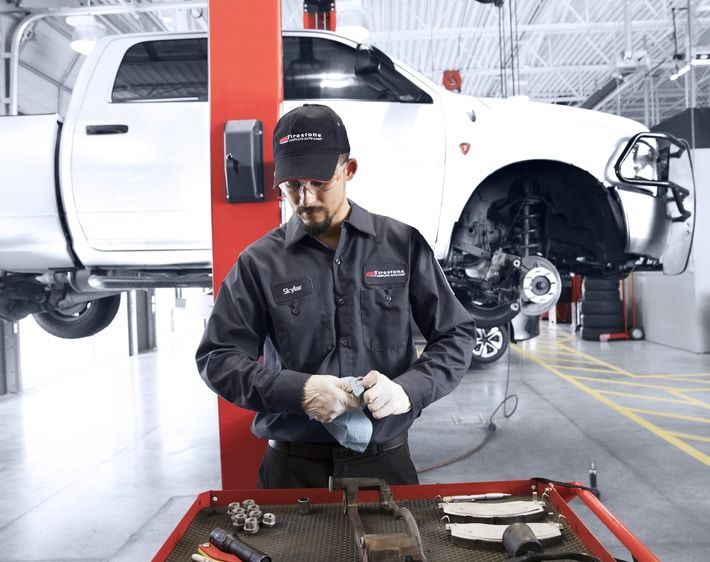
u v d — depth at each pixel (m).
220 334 1.26
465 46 9.16
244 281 1.30
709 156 7.38
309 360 1.30
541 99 12.26
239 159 2.12
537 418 4.45
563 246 3.54
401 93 3.04
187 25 6.48
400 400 1.08
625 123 3.21
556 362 7.32
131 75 3.01
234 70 2.20
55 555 2.38
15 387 6.13
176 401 5.58
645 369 6.64
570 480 3.08
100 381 6.86
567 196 3.36
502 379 6.07
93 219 2.91
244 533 0.98
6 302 3.51
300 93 2.99
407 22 8.32
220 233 2.23
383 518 1.01
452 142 2.97
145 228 2.91
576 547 0.90
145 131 2.87
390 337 1.30
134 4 5.79
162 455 3.78
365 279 1.30
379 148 2.92
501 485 1.13
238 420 2.23
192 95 3.05
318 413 1.05
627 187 3.12
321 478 1.38
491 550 0.90
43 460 3.72
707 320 7.70
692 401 4.93
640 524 2.51
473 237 3.36
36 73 6.41
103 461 3.67
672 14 7.33
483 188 3.34
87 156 2.88
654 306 8.97
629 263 3.45
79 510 2.86
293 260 1.30
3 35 5.40
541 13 7.86
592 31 8.11
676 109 12.66
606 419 4.37
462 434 4.05
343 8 5.09
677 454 3.49
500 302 3.43
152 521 2.65
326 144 1.13
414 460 3.48
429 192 2.96
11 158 2.93
